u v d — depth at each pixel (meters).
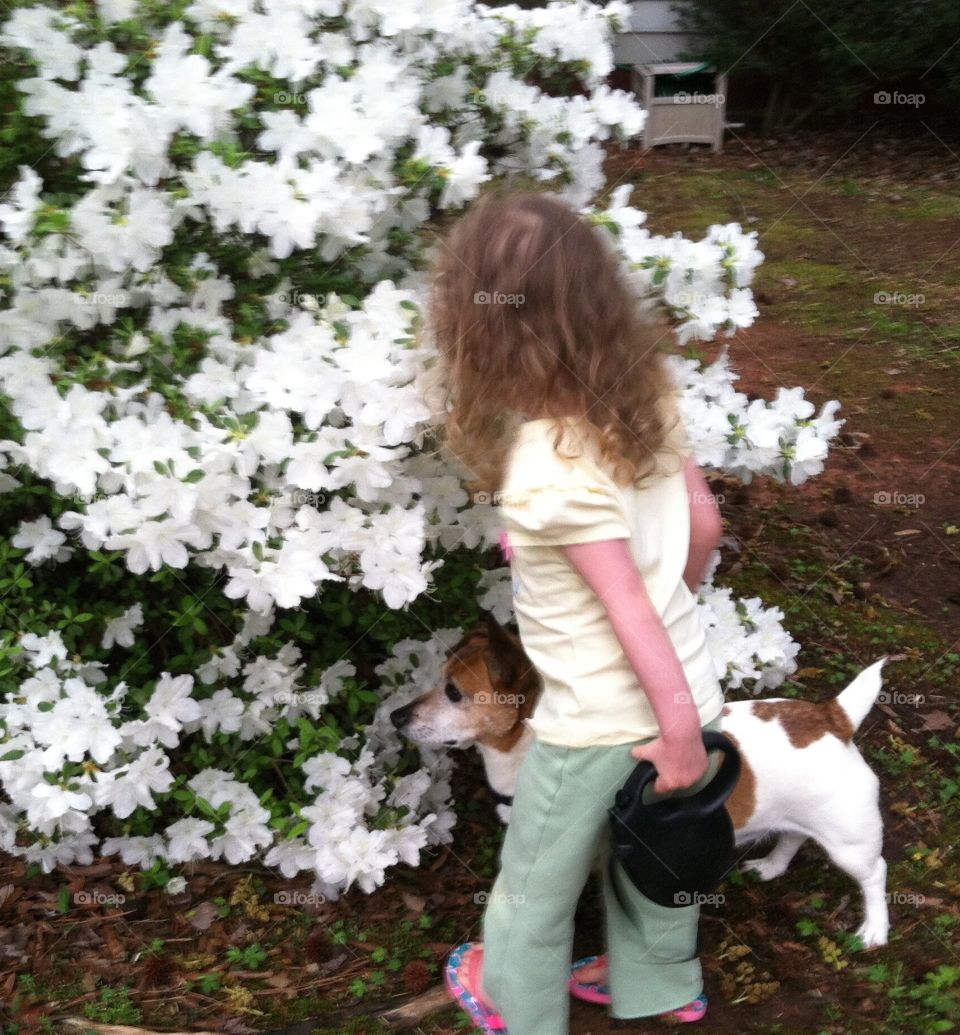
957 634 3.89
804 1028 2.44
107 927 2.74
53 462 2.26
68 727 2.49
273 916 2.79
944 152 10.30
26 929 2.72
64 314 2.40
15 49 2.41
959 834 3.03
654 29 11.31
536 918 2.14
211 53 2.45
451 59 2.78
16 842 2.89
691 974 2.36
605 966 2.52
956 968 2.59
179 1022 2.48
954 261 7.46
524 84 2.98
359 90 2.39
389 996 2.55
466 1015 2.48
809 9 10.50
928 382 5.67
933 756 3.32
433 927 2.75
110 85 2.33
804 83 11.05
